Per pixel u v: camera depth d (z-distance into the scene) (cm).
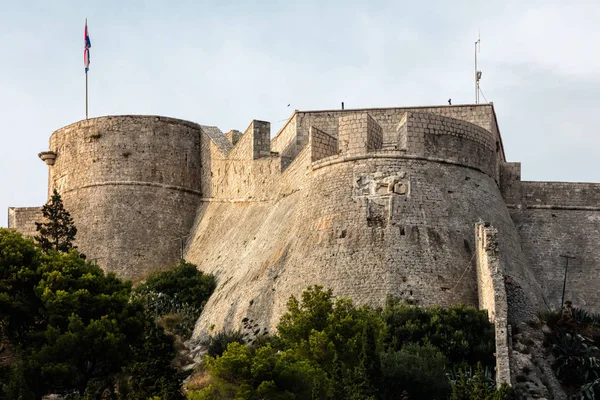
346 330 5116
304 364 4700
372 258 5947
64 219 7238
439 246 5997
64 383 5203
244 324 6159
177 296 7094
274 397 4497
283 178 7156
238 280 6725
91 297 5588
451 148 6353
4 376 5103
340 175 6316
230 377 4588
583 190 6969
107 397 5350
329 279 5962
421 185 6178
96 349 5262
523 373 5212
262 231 7031
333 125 7481
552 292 6675
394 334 5347
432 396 4838
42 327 5550
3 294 5419
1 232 5884
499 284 5403
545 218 6894
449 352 5269
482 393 4541
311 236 6231
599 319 5875
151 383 4897
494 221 6328
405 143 6272
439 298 5797
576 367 5259
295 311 5388
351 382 4538
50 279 5609
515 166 6975
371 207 6128
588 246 6825
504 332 5228
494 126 7312
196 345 6400
